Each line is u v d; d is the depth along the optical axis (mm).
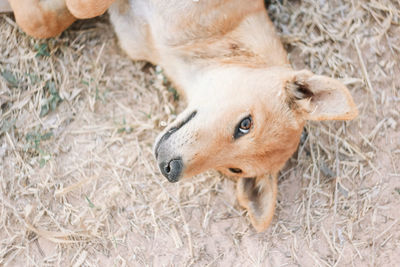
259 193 810
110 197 884
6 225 855
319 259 879
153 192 893
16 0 845
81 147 902
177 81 869
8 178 872
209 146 733
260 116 734
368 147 926
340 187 908
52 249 857
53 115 907
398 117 936
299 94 753
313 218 897
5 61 905
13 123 889
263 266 870
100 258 860
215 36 816
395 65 952
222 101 742
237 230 887
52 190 878
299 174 915
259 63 802
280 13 956
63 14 872
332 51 947
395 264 883
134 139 914
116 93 928
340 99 708
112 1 830
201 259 871
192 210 891
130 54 902
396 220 900
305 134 921
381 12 956
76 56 926
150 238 874
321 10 957
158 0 819
